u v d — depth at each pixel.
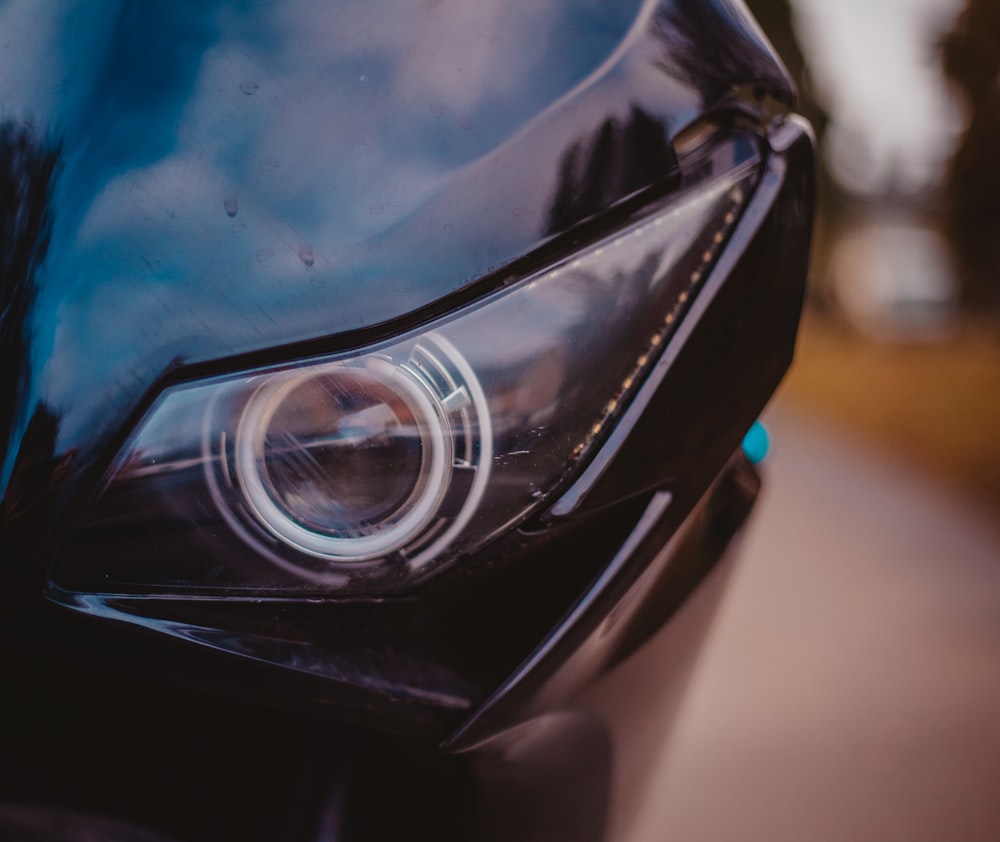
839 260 22.20
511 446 0.59
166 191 0.59
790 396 8.72
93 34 0.64
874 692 1.90
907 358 11.12
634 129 0.64
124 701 0.60
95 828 0.61
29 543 0.56
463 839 0.63
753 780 1.58
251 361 0.57
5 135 0.63
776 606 2.34
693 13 0.70
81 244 0.58
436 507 0.58
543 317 0.60
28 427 0.56
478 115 0.62
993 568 2.72
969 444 4.79
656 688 0.70
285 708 0.59
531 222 0.60
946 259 20.77
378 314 0.58
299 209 0.59
